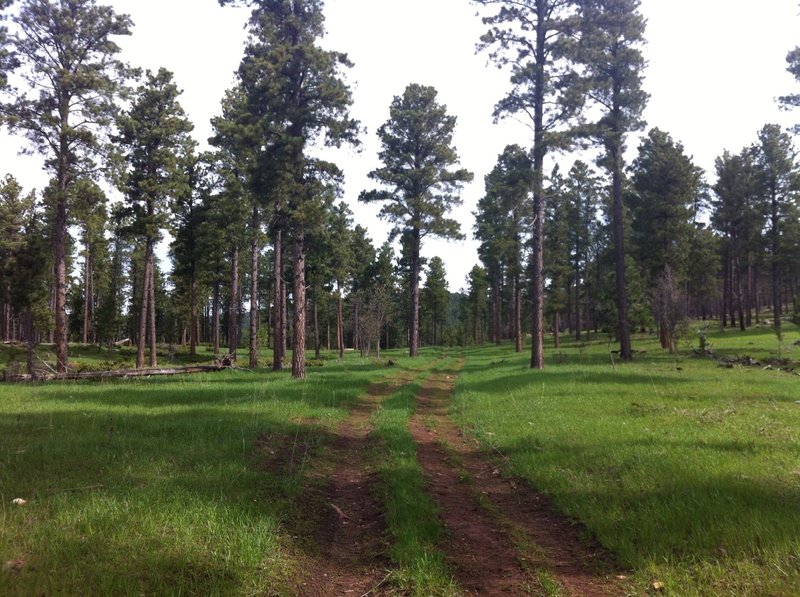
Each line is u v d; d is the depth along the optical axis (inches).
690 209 1373.0
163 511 201.8
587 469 276.8
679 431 347.3
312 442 354.6
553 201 1486.2
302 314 783.1
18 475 247.0
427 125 1290.6
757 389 539.8
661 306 1133.1
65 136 825.5
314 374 857.5
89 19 839.7
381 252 2314.2
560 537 207.0
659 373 722.2
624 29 975.6
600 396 510.9
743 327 1608.0
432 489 269.3
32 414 415.2
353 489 272.7
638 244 1411.2
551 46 818.2
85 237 1779.0
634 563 171.5
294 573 174.2
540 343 877.8
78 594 142.3
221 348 2272.4
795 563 158.9
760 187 1594.5
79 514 194.2
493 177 1546.5
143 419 398.3
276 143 752.3
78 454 286.5
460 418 472.4
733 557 166.7
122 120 900.0
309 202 764.0
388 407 513.3
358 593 164.2
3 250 1366.9
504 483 283.0
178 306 2092.8
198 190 1427.2
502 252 1524.4
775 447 295.3
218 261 1647.4
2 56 779.4
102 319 1675.7
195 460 285.1
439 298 2871.6
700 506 204.7
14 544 168.2
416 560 178.2
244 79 777.6
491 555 190.2
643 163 1407.5
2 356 1375.5
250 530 193.2
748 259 1798.7
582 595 158.2
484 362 1262.3
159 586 150.5
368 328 1599.4
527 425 398.6
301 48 733.3
